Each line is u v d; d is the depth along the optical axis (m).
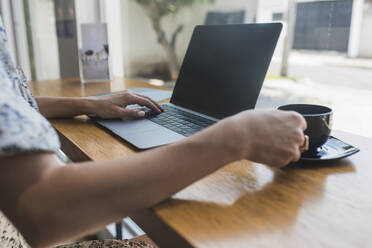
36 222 0.34
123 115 0.79
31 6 2.36
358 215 0.40
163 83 1.93
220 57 0.81
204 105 0.83
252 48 0.72
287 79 1.48
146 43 2.00
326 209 0.41
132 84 1.41
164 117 0.80
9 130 0.32
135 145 0.61
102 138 0.69
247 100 0.70
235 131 0.42
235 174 0.51
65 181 0.34
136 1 2.00
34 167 0.34
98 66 1.49
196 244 0.34
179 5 1.71
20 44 2.46
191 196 0.44
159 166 0.38
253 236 0.36
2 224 0.53
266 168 0.54
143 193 0.37
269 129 0.44
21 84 0.51
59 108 0.84
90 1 2.14
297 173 0.52
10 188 0.33
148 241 0.90
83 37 1.47
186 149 0.40
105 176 0.36
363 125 1.09
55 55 2.34
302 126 0.46
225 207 0.42
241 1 1.42
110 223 0.37
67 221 0.35
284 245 0.34
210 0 1.53
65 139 0.71
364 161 0.56
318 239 0.35
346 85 1.30
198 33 0.92
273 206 0.42
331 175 0.51
